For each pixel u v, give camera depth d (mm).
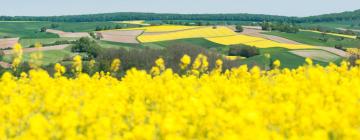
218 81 21312
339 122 11953
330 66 23875
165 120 12180
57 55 108938
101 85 23391
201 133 12859
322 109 13789
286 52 117688
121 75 52938
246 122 11672
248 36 152500
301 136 12164
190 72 25609
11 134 13633
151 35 153750
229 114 12242
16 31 172375
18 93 20625
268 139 10547
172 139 11172
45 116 15508
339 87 16375
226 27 166750
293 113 13359
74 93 18781
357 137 11195
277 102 16141
